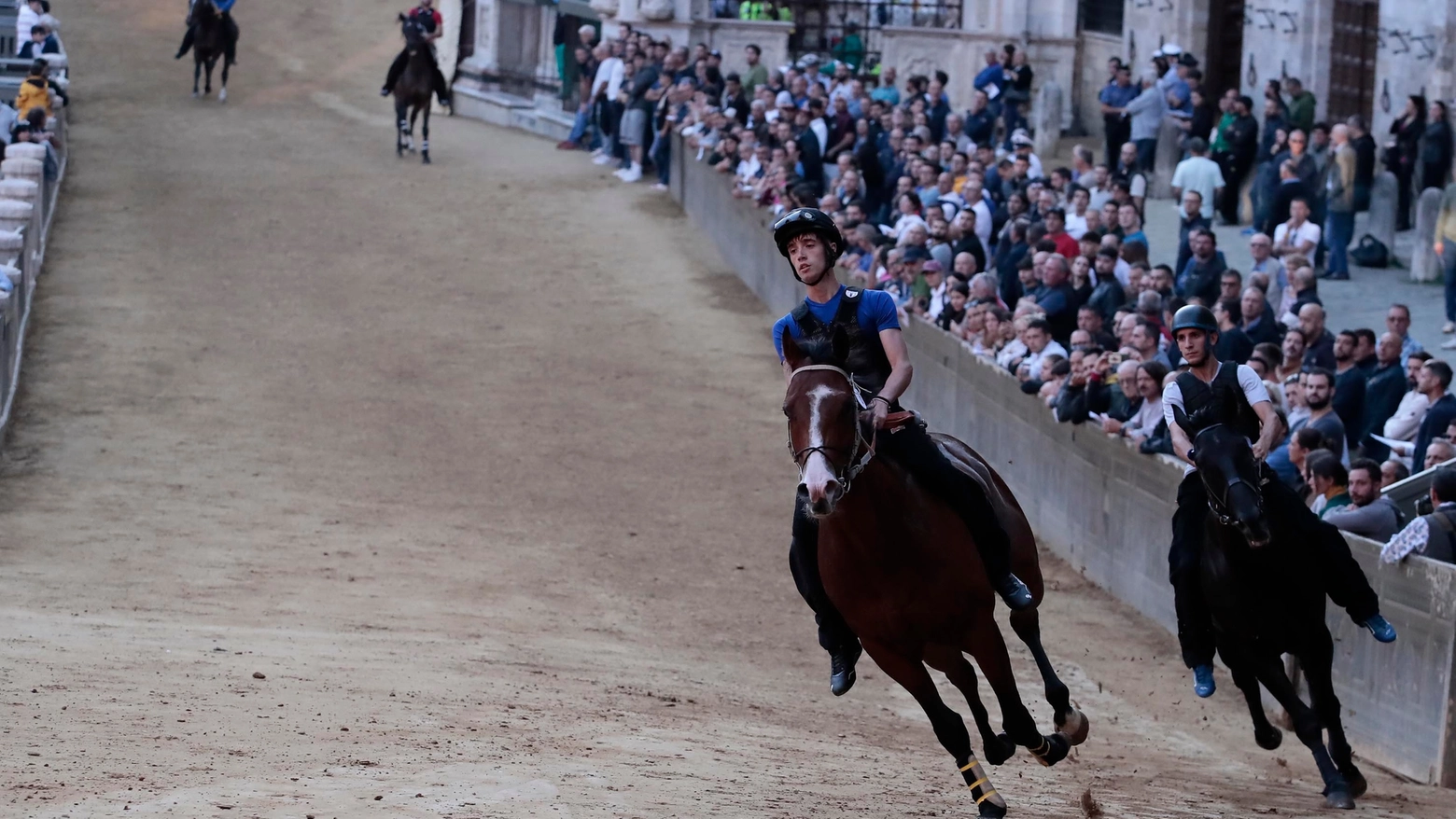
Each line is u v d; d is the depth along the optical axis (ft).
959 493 25.14
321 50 146.72
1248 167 84.94
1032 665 43.80
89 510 53.78
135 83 132.77
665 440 67.87
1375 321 64.64
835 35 127.03
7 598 40.78
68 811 20.44
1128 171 80.38
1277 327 51.70
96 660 32.04
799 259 24.81
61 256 89.61
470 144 122.62
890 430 24.70
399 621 41.86
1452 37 80.38
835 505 23.03
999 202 75.82
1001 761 26.16
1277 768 34.58
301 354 77.25
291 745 25.63
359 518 55.36
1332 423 42.42
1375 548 36.60
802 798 24.94
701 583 50.78
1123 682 42.57
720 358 79.71
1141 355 50.08
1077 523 53.31
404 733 27.32
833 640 26.81
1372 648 37.06
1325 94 93.76
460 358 77.97
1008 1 120.98
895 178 82.53
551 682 34.96
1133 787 30.07
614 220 102.37
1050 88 112.37
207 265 90.17
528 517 57.16
